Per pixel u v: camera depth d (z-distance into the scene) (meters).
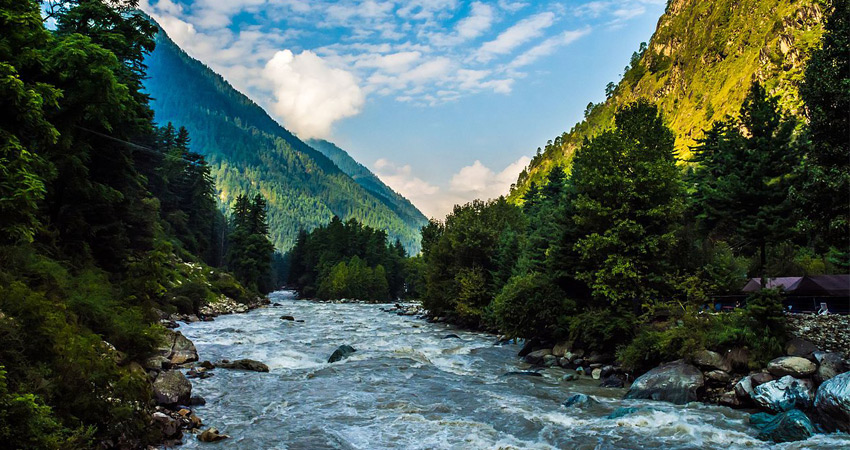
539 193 78.56
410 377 19.89
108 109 18.84
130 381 10.84
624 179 24.98
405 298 121.50
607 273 25.06
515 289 29.94
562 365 24.23
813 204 18.41
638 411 14.27
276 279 159.50
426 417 13.99
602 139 26.84
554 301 27.91
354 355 25.12
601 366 22.95
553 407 15.34
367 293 103.12
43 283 14.91
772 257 39.97
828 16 18.61
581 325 24.97
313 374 20.16
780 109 29.52
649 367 20.42
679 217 27.52
